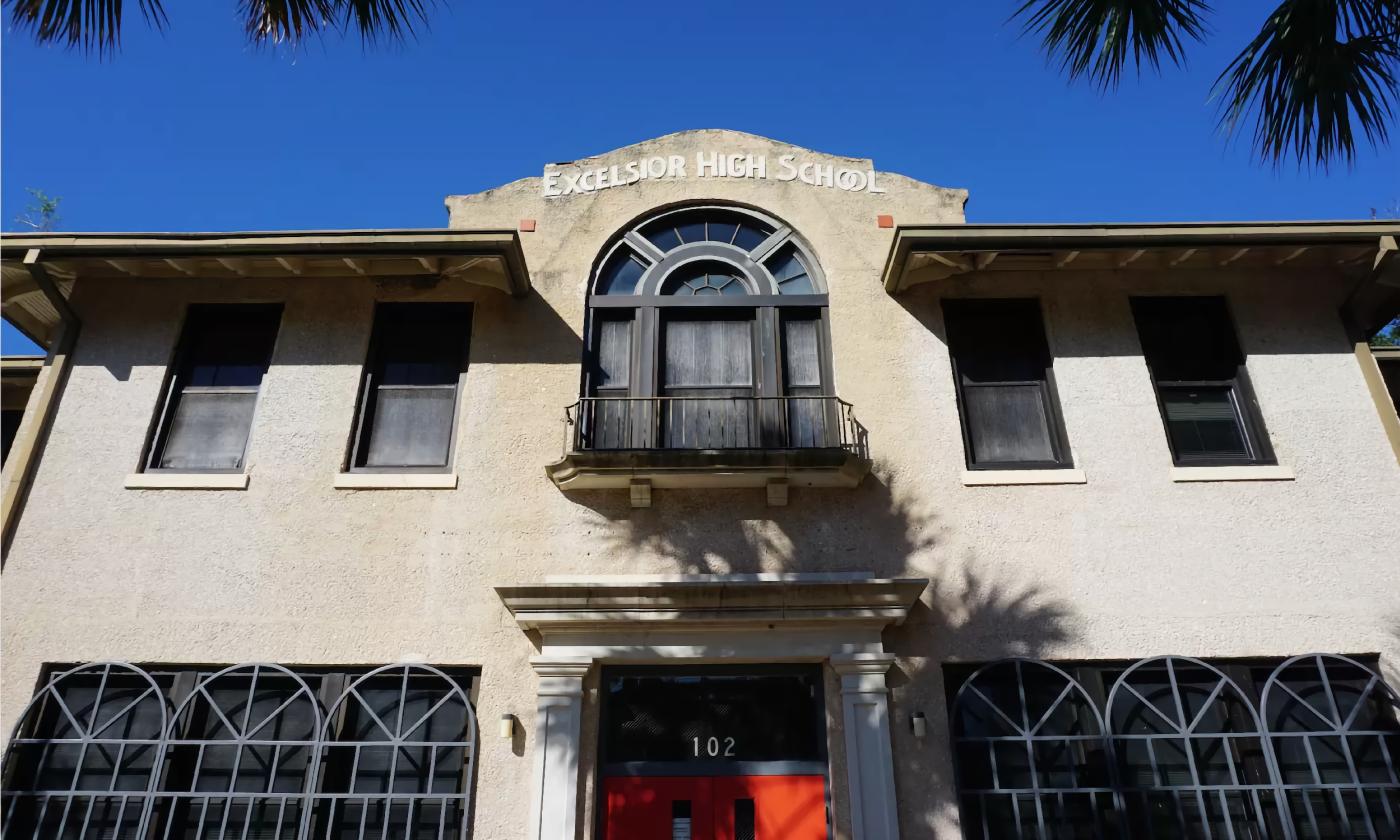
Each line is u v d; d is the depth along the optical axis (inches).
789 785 269.4
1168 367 331.0
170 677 277.4
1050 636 282.2
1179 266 335.6
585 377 326.0
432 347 334.0
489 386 320.2
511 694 274.4
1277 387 319.0
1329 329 328.8
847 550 296.2
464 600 286.5
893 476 307.3
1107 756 265.3
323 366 321.1
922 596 288.7
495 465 307.0
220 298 332.5
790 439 320.5
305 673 279.0
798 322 342.0
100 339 323.3
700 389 330.3
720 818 265.9
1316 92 253.4
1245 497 300.8
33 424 305.0
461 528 296.5
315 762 261.7
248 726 272.4
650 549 296.2
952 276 339.3
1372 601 284.7
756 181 363.6
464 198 357.1
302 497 299.1
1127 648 280.1
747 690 284.0
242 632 279.7
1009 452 319.0
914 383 323.0
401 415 322.0
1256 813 260.1
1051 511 300.0
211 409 319.9
